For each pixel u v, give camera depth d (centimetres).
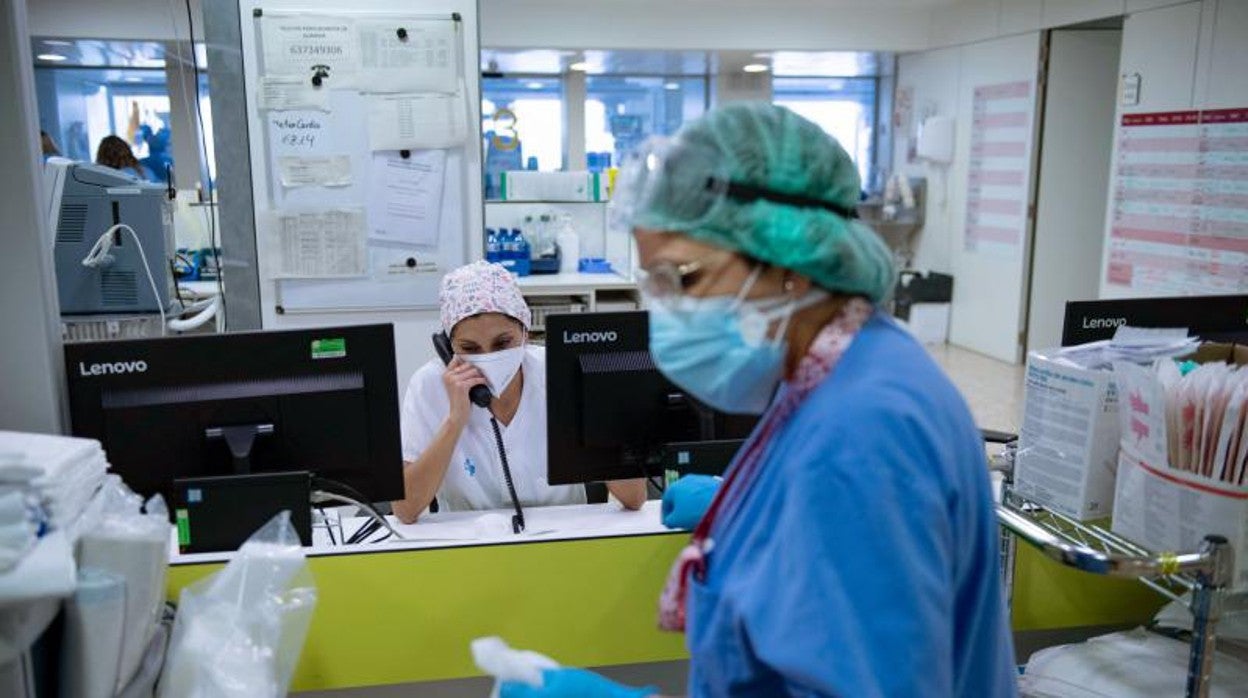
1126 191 497
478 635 136
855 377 78
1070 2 543
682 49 643
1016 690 95
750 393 89
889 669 69
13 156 109
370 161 307
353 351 150
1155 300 178
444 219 316
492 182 504
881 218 751
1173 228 464
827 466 73
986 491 82
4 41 107
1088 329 175
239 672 109
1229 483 110
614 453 167
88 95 671
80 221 295
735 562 81
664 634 141
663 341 86
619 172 90
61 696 101
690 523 137
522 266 490
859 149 855
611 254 523
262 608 115
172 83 625
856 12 670
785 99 841
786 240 78
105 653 100
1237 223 423
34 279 113
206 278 453
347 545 139
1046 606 155
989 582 84
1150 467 119
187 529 137
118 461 141
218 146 299
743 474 88
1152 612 160
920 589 71
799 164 81
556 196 512
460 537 166
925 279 698
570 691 91
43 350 115
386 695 150
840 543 72
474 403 180
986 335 657
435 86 305
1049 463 139
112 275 301
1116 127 504
